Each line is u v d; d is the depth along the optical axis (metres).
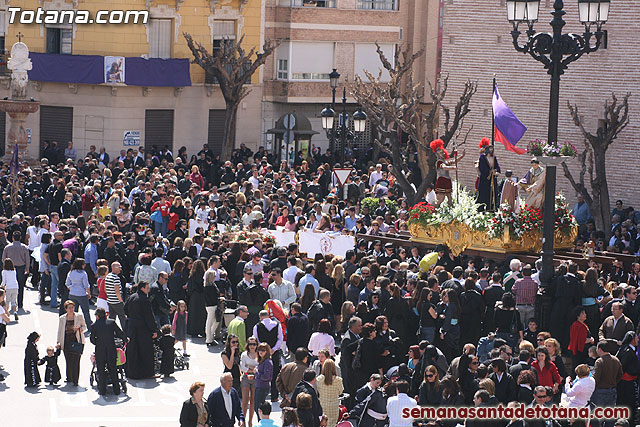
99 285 32.12
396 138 50.38
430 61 76.75
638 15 49.66
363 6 74.81
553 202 27.78
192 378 29.62
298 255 35.81
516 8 28.33
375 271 30.03
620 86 50.38
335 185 50.94
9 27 67.62
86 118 67.38
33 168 60.69
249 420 25.69
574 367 26.95
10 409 26.88
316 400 22.56
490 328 28.11
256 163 57.88
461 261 34.53
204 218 41.44
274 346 27.03
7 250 35.62
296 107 73.75
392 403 22.19
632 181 50.00
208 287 32.47
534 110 53.50
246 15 71.25
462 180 56.31
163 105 68.50
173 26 68.75
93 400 27.75
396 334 28.06
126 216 40.56
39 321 34.75
